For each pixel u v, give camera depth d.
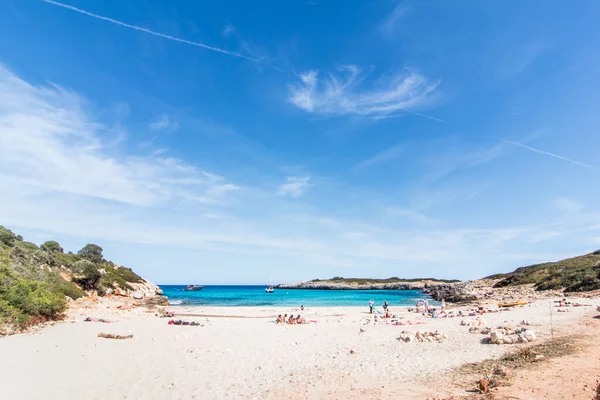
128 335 23.16
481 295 60.59
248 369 15.77
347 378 13.67
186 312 45.56
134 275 76.62
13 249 39.78
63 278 44.03
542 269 68.00
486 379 11.71
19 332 22.77
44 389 12.70
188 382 13.85
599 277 43.91
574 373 11.42
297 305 63.81
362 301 77.75
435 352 16.92
